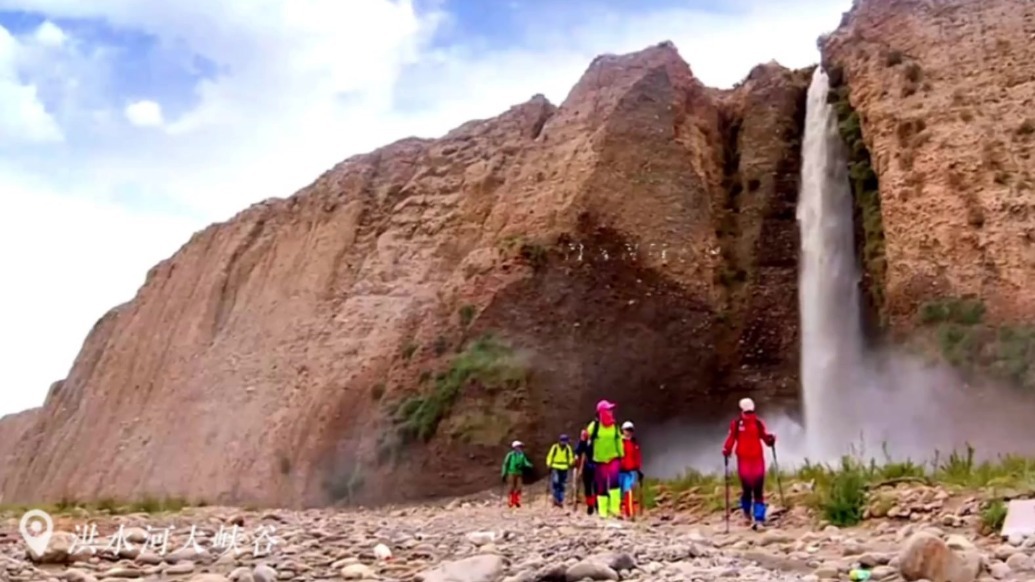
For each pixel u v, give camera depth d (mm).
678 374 44594
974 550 11406
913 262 41344
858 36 49406
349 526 17328
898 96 45656
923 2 48594
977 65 45062
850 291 44438
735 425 19594
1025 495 16734
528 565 10828
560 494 28469
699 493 26125
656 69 52750
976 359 37875
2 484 79250
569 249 46875
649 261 46844
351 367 50531
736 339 45812
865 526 17875
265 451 51250
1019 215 39938
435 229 56438
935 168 42531
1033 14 45500
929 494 18438
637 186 48844
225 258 67688
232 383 57625
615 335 44938
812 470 25812
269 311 60219
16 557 12477
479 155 58938
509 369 43562
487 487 41375
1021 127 42344
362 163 63906
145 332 71000
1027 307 37969
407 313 50594
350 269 58250
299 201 66875
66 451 70625
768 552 14414
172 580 10852
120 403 68062
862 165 46188
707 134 52781
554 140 53969
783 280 47188
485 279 47250
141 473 58906
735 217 49750
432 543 13750
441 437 43000
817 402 43250
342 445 46969
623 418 43312
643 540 14164
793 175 49812
